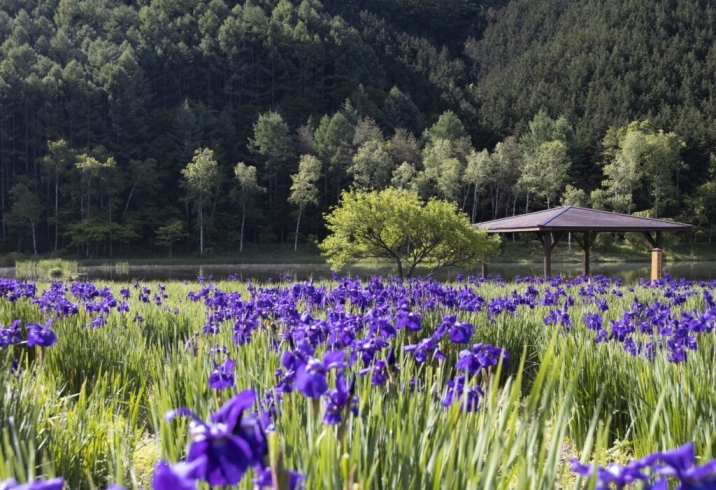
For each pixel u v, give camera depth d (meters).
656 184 77.50
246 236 82.56
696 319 6.09
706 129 87.81
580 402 5.47
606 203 78.81
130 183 79.81
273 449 1.77
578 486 2.33
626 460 5.01
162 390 4.39
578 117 100.75
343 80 119.31
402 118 107.81
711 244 75.50
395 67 137.00
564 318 7.64
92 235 70.19
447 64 149.12
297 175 77.75
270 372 4.24
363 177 78.31
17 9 119.81
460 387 3.34
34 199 71.56
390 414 3.08
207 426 1.46
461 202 84.62
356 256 24.73
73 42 105.62
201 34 120.12
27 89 81.94
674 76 106.56
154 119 93.44
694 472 1.34
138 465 4.30
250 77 112.06
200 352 5.04
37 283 18.02
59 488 1.28
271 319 7.00
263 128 87.38
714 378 4.76
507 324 8.18
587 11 143.62
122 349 6.92
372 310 5.11
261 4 148.50
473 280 20.81
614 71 111.06
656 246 25.20
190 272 48.62
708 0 125.88
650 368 5.26
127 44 103.44
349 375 3.86
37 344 4.80
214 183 76.25
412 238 23.95
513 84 118.12
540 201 85.12
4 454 3.06
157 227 78.00
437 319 7.85
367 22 168.12
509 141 87.38
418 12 196.88
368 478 2.42
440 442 2.63
